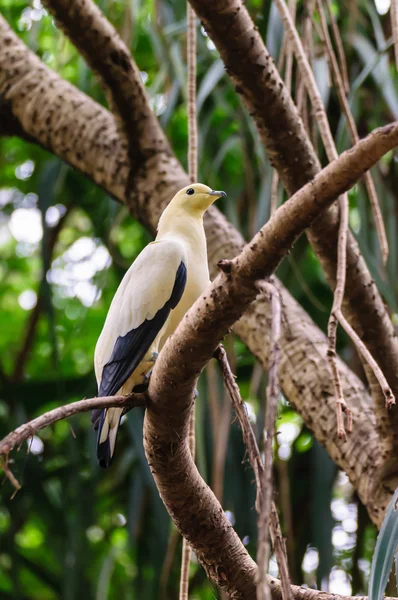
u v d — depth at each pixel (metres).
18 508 10.32
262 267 4.56
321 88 8.37
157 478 5.50
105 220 11.08
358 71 9.41
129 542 9.37
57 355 9.27
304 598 5.58
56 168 9.91
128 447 10.62
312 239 7.14
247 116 9.30
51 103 9.77
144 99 8.88
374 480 7.31
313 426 7.74
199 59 9.75
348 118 6.55
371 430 7.53
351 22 8.96
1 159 14.15
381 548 4.75
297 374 7.84
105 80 8.67
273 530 3.91
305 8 7.21
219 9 6.49
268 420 3.36
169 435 5.24
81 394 10.79
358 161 4.31
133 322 6.36
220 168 9.79
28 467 10.37
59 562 10.35
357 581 9.31
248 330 8.19
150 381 5.12
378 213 6.05
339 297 5.03
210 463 9.05
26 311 15.39
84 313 12.02
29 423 4.20
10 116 10.07
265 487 3.23
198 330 4.80
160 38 9.38
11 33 10.46
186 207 7.20
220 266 4.61
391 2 5.93
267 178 8.62
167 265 6.49
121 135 9.09
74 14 8.20
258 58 6.77
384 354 7.25
